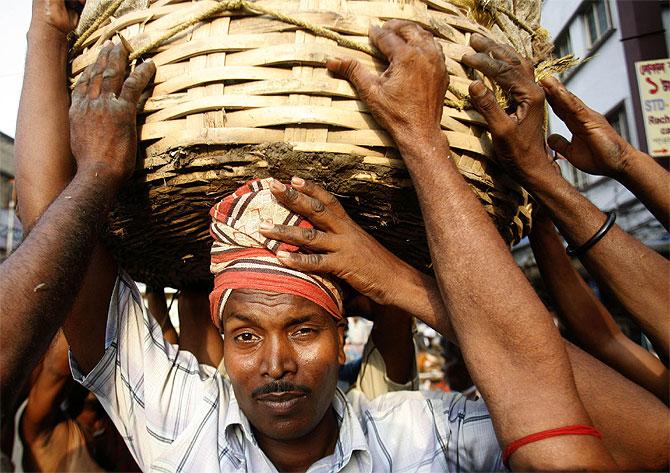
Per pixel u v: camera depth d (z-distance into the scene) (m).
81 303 1.05
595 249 0.97
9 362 0.74
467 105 0.91
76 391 1.79
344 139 0.84
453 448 1.16
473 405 1.19
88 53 0.99
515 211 1.04
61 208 0.84
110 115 0.87
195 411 1.17
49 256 0.80
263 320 0.97
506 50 0.91
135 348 1.16
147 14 0.92
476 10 1.02
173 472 1.10
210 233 1.01
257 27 0.86
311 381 0.99
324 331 1.01
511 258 0.79
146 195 0.93
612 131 1.08
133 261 1.18
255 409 1.00
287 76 0.83
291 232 0.91
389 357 1.46
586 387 0.92
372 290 0.97
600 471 0.69
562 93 1.06
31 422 1.61
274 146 0.82
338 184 0.88
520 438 0.72
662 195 1.04
